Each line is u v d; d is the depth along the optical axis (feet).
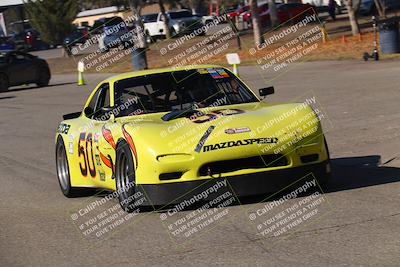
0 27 426.92
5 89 173.37
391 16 263.49
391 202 40.40
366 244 32.53
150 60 216.13
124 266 32.63
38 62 179.52
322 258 30.99
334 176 50.37
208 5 432.25
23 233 41.34
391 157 55.98
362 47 170.50
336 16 311.47
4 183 60.90
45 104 133.59
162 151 40.52
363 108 85.51
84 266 33.30
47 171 65.98
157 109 47.44
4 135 95.45
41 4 284.00
